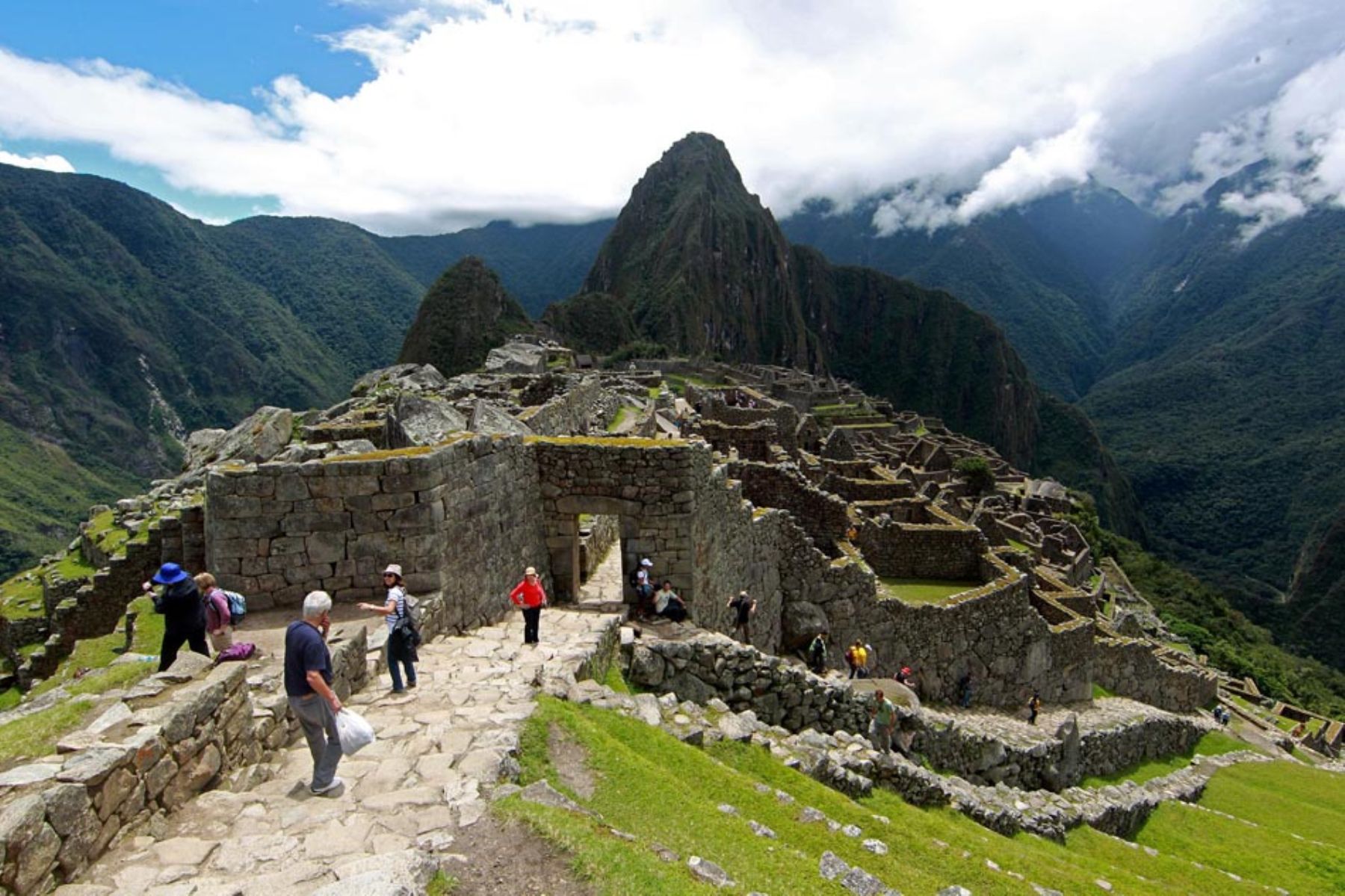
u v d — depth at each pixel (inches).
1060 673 1077.1
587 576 748.0
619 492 641.6
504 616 589.0
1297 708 2114.9
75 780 239.0
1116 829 725.3
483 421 942.4
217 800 288.2
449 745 339.3
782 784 434.9
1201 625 3575.3
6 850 211.6
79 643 546.3
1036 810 622.8
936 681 939.3
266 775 323.6
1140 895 458.0
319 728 297.4
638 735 402.9
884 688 692.1
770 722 577.6
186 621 361.1
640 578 606.9
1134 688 1304.1
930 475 2881.4
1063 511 3730.3
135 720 278.2
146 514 908.0
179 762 285.1
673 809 330.0
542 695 405.4
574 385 1455.5
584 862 255.4
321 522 500.1
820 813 390.6
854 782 487.5
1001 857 454.6
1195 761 1090.7
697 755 411.2
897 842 407.5
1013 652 1003.3
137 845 255.6
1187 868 605.6
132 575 685.3
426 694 402.0
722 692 563.8
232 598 399.9
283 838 264.4
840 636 887.7
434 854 256.8
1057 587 1305.4
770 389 4559.5
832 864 319.0
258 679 384.5
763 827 347.6
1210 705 1582.2
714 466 734.5
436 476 507.5
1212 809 907.4
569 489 653.3
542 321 7278.5
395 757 328.8
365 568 503.2
